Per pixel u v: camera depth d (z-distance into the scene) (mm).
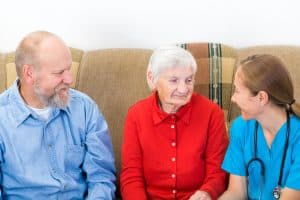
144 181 1729
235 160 1598
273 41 2092
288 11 2041
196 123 1658
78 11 2143
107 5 2123
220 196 1592
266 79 1404
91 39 2176
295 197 1457
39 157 1555
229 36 2109
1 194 1561
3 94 1608
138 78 1946
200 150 1656
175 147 1651
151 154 1674
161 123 1656
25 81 1531
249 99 1437
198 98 1713
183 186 1670
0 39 2197
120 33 2154
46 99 1542
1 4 2160
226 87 1915
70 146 1612
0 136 1541
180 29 2121
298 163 1446
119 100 1950
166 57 1573
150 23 2127
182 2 2084
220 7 2072
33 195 1563
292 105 1484
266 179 1530
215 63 1916
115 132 1948
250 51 1945
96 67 1973
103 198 1582
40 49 1485
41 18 2166
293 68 1860
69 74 1539
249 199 1604
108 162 1669
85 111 1675
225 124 1799
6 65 1981
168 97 1588
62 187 1562
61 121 1609
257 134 1545
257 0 2045
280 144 1485
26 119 1555
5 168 1559
